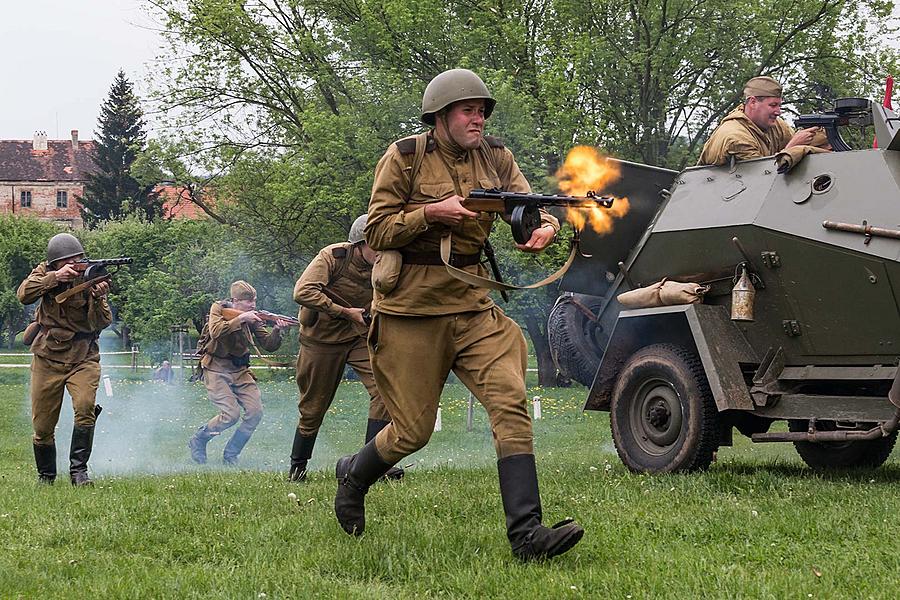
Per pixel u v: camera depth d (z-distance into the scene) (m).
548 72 25.11
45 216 95.06
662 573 4.86
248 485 8.26
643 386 9.02
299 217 30.08
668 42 27.41
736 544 5.56
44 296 9.25
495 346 5.32
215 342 11.94
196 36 31.14
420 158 5.27
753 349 8.74
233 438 12.03
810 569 4.95
